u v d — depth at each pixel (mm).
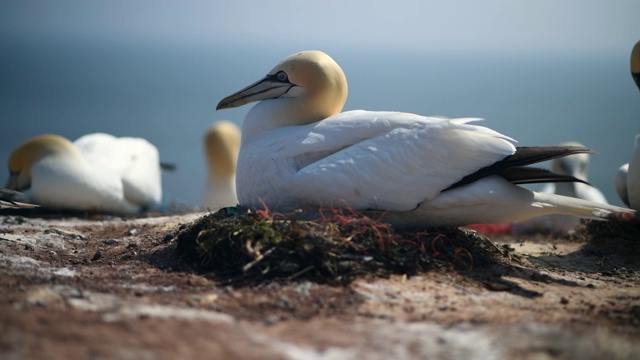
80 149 19453
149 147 20719
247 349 7297
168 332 7551
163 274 10258
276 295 9180
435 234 10984
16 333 7242
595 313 9219
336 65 12016
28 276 9773
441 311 8875
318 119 11898
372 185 10734
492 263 11016
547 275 10938
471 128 10891
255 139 11766
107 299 8695
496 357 7289
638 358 7480
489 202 10859
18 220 15266
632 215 14586
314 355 7250
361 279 9719
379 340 7680
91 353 6953
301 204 11062
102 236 13375
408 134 10883
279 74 12047
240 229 10117
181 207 19906
